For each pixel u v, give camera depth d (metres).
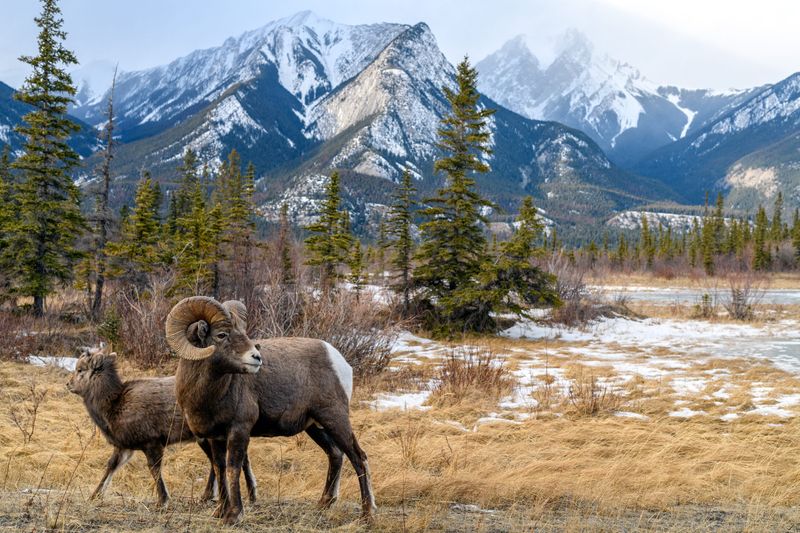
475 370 12.30
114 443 5.60
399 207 22.89
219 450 4.93
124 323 13.70
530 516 5.36
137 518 4.51
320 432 5.35
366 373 12.34
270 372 4.78
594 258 68.62
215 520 4.56
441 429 8.82
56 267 18.25
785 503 6.07
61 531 3.99
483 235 22.50
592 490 6.11
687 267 67.81
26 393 9.71
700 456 7.62
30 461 6.55
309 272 15.78
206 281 16.61
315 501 5.50
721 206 81.75
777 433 8.77
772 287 50.97
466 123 22.28
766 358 17.19
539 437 8.59
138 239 20.80
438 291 21.73
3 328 13.64
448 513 5.34
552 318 24.28
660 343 20.42
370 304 14.48
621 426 9.25
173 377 5.73
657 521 5.39
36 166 18.94
